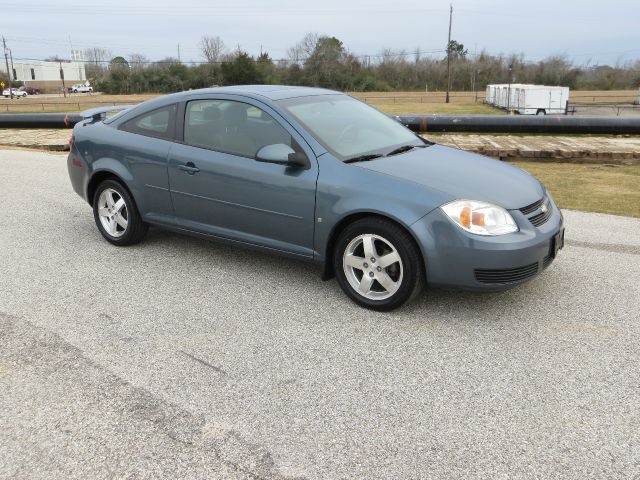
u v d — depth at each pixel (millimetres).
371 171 3715
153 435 2553
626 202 7020
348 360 3189
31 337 3479
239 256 4945
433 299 3988
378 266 3686
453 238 3410
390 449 2445
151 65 85438
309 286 4270
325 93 4738
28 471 2336
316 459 2389
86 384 2961
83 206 6797
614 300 3955
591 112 40094
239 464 2363
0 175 8820
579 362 3143
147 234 5590
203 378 3012
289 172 3922
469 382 2953
